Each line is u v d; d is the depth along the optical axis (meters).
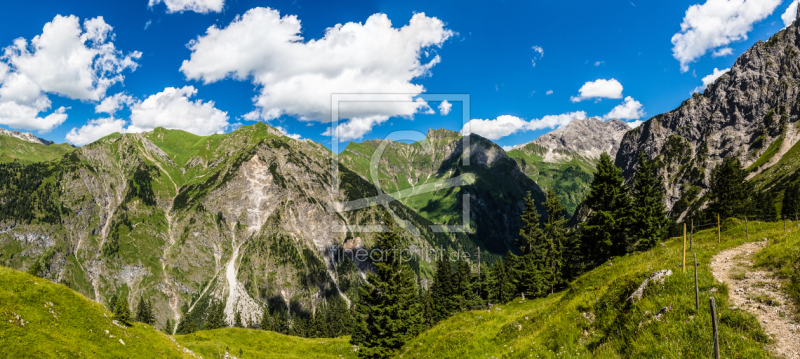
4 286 26.45
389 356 44.91
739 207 68.94
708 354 10.93
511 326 25.41
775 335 10.78
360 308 50.09
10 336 22.78
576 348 16.05
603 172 49.84
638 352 12.66
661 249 31.50
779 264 15.00
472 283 94.81
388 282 47.94
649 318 14.04
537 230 68.94
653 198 56.28
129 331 33.53
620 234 49.59
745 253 19.72
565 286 61.44
